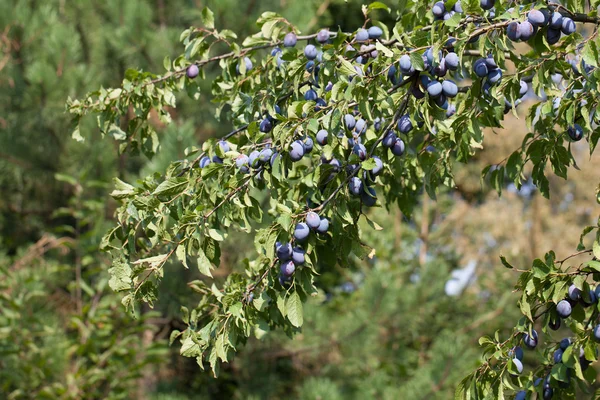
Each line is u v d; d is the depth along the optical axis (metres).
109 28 6.14
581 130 2.23
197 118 6.11
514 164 2.48
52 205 6.90
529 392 2.07
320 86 2.14
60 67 5.76
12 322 4.95
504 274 8.21
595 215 10.24
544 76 2.02
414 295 6.63
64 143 6.17
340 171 2.01
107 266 5.36
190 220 1.97
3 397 5.21
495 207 10.00
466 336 7.30
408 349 7.38
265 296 2.00
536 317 2.06
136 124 2.70
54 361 5.07
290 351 6.56
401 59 1.93
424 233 8.53
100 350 5.78
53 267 5.70
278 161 1.93
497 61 1.93
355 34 2.30
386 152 2.19
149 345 5.37
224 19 5.44
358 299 7.18
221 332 1.97
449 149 2.41
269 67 2.56
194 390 7.02
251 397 6.40
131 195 2.12
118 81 6.31
